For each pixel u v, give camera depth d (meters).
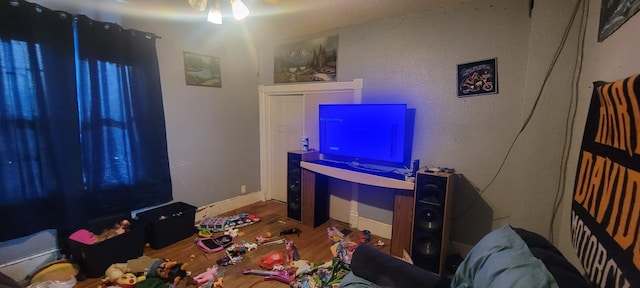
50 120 2.06
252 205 3.81
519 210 2.00
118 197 2.52
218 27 3.21
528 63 1.91
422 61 2.58
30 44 1.96
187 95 3.05
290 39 3.49
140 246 2.43
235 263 2.37
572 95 1.78
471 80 2.36
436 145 2.58
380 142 2.64
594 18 1.53
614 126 0.91
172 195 2.97
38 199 2.08
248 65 3.67
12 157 1.95
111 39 2.37
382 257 1.51
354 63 3.00
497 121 2.28
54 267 2.05
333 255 2.52
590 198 1.09
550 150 1.87
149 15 2.68
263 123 3.90
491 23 2.23
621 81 0.85
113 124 2.44
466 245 2.51
